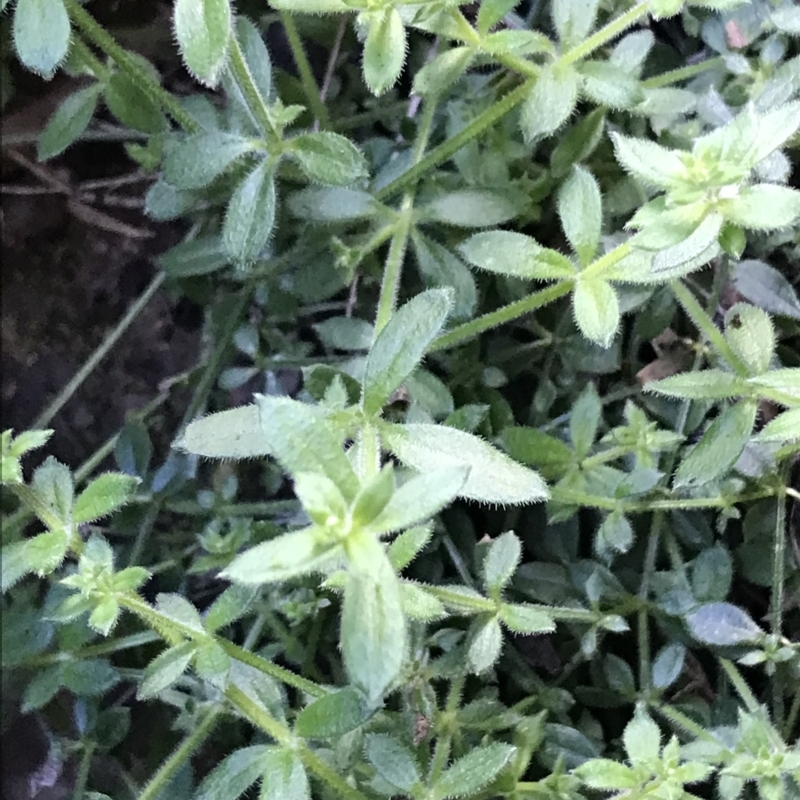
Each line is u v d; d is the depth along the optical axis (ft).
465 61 0.40
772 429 0.37
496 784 0.39
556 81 0.39
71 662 0.42
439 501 0.28
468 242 0.38
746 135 0.31
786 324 0.46
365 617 0.28
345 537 0.28
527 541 0.48
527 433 0.44
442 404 0.43
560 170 0.45
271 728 0.35
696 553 0.47
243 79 0.37
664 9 0.37
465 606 0.39
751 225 0.32
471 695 0.46
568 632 0.47
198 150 0.38
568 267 0.38
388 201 0.46
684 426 0.45
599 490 0.44
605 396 0.47
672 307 0.45
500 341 0.48
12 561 0.33
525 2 0.49
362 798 0.35
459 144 0.43
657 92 0.43
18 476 0.32
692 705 0.44
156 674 0.35
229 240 0.39
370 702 0.28
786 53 0.45
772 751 0.39
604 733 0.47
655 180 0.32
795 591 0.45
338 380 0.38
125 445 0.48
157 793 0.40
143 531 0.48
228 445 0.36
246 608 0.36
